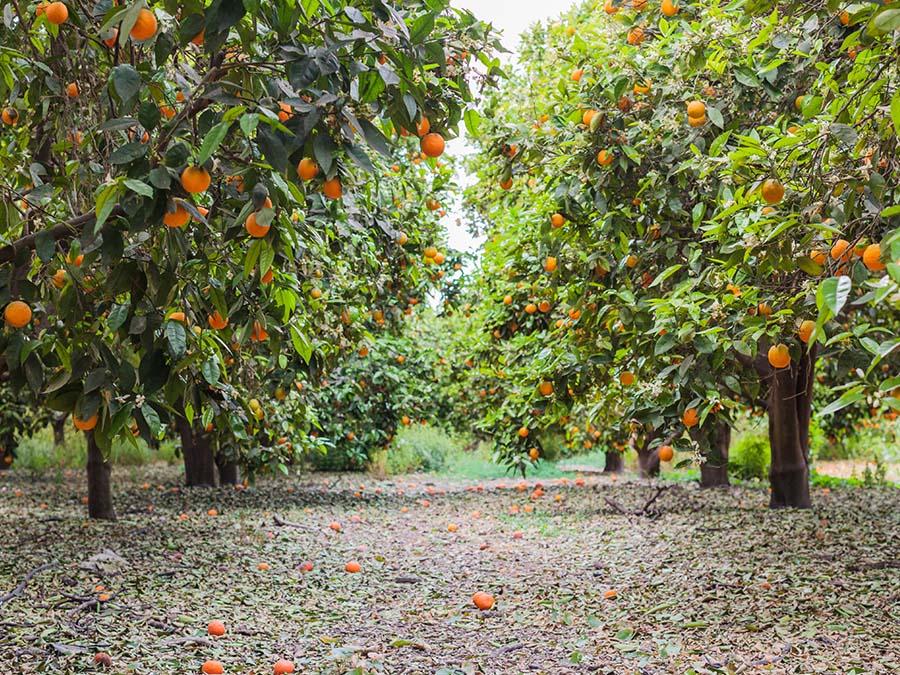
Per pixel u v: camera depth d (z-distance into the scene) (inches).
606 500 385.4
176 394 100.3
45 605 191.0
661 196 180.7
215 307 114.7
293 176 95.0
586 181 187.9
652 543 285.3
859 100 117.8
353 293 256.7
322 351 219.8
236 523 336.2
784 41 145.0
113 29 105.6
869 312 280.4
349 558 275.0
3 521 327.0
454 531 342.3
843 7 134.0
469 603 214.2
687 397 154.7
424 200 310.0
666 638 173.6
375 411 463.5
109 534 295.4
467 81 115.6
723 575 225.1
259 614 199.8
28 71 146.2
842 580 211.3
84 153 146.6
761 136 168.2
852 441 724.0
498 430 333.1
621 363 189.9
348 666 158.1
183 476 554.9
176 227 97.6
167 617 188.7
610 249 191.0
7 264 104.8
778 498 350.9
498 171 211.3
